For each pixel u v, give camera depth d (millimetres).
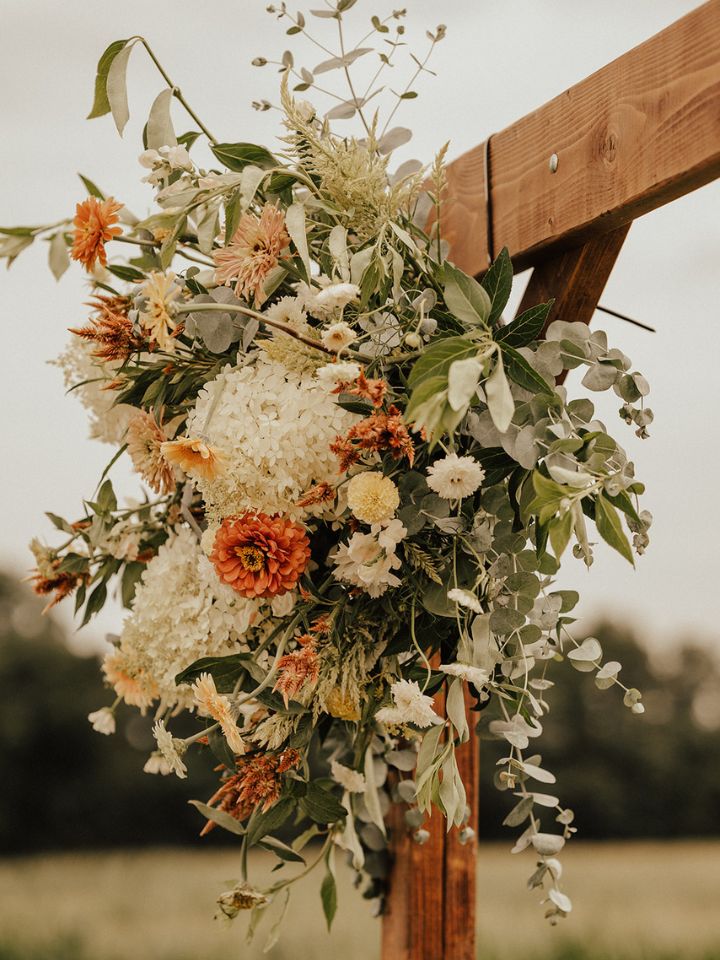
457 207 1435
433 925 1491
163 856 19047
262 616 1229
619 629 24734
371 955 9289
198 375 1293
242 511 1164
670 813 22219
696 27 1021
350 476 1138
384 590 1151
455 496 1055
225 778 1321
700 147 1007
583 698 22625
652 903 14094
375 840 1524
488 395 949
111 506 1392
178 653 1272
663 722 23266
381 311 1188
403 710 1052
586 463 1052
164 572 1277
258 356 1205
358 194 1229
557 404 1059
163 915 12602
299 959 9391
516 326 1062
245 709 1250
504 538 1117
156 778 20125
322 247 1282
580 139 1190
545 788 22047
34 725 19906
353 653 1158
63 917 12648
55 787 19891
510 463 1096
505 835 18594
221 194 1197
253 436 1125
